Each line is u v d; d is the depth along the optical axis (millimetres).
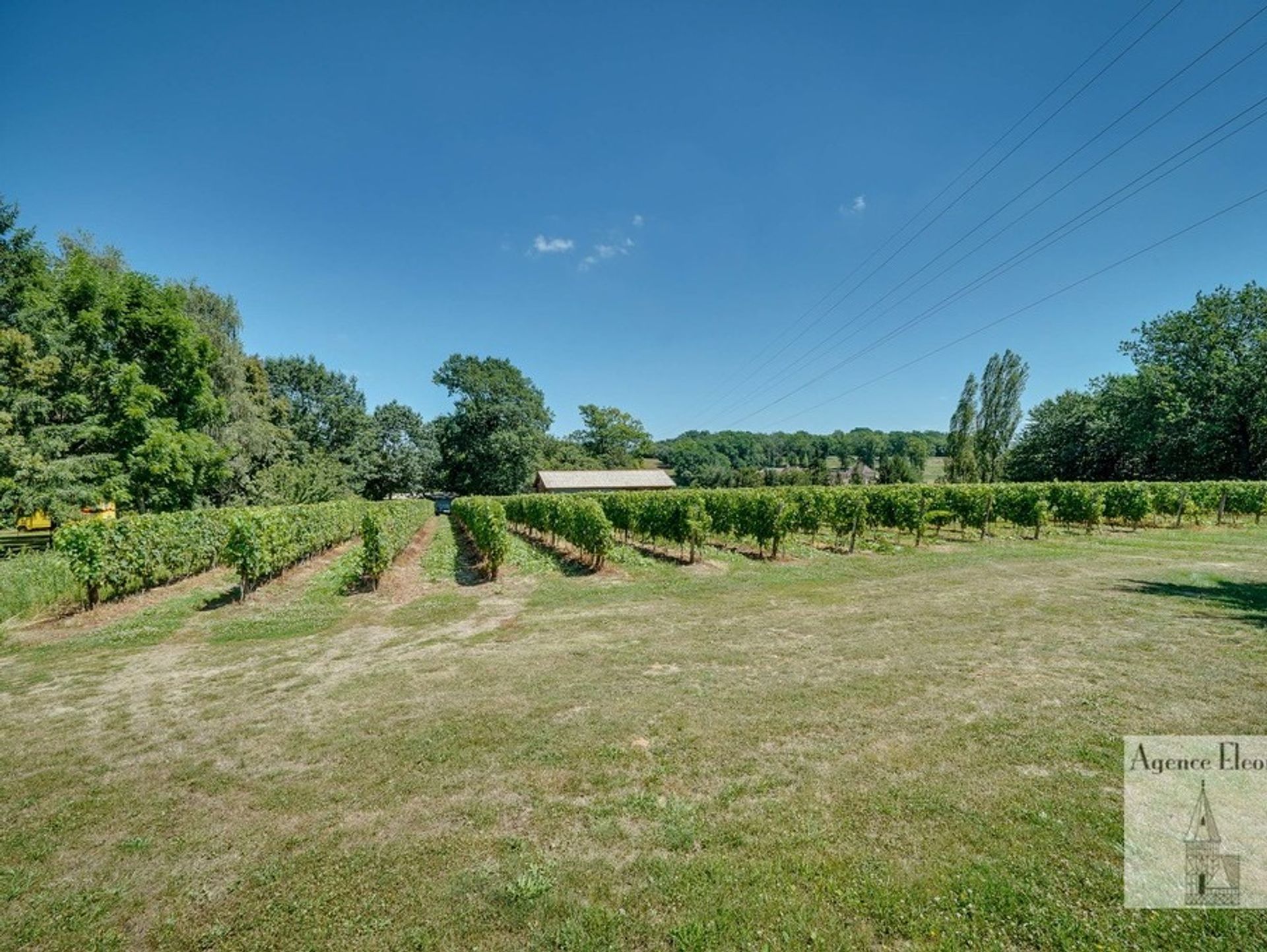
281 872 2949
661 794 3539
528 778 3807
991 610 8078
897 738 4148
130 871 3020
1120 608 7910
